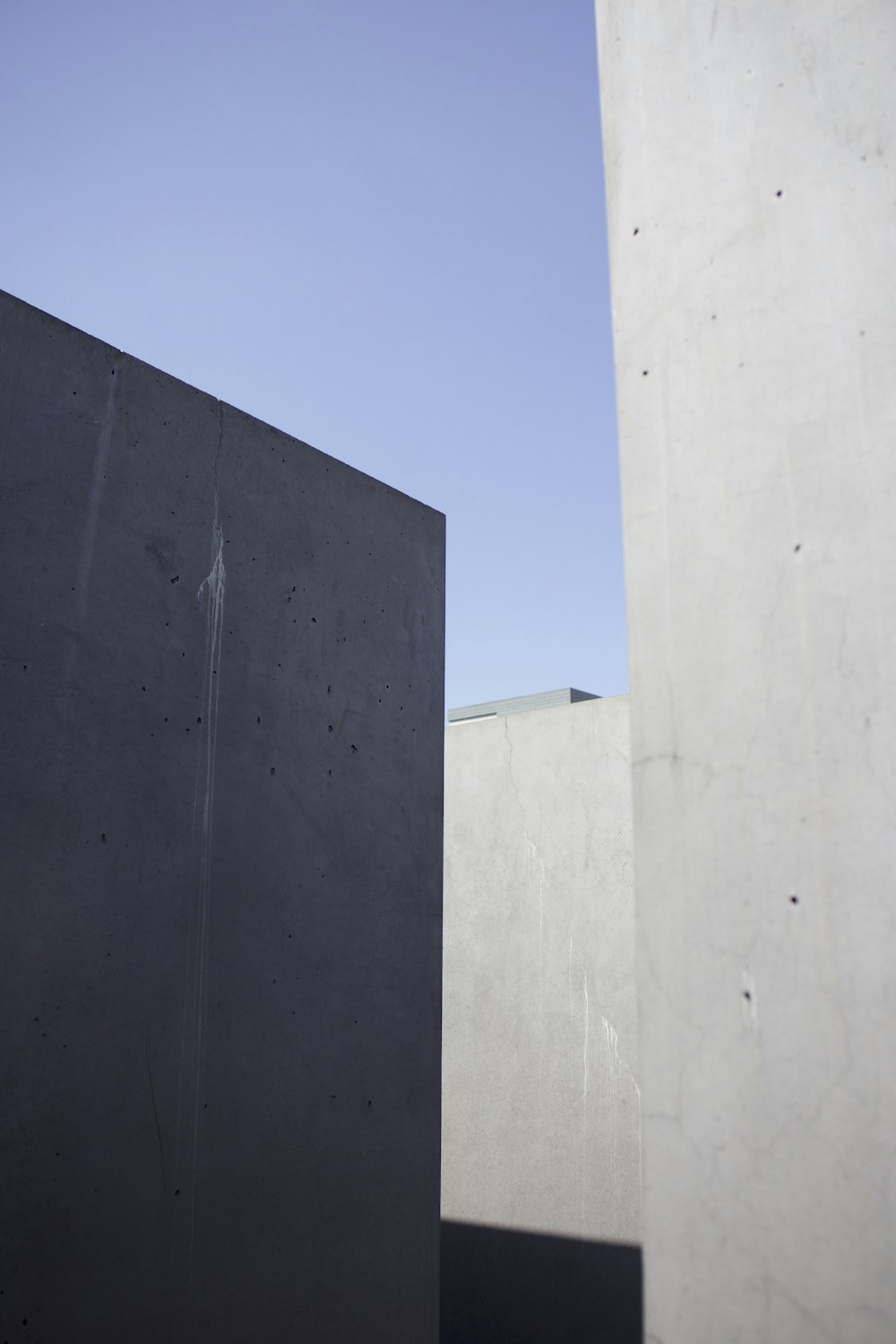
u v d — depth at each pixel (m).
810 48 1.11
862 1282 0.86
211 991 3.00
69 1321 2.52
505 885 5.76
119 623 2.97
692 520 1.11
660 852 1.06
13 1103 2.52
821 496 1.01
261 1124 3.05
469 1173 5.56
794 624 1.01
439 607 4.10
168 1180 2.79
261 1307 2.94
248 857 3.19
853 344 1.02
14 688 2.70
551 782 5.71
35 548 2.80
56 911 2.68
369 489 3.90
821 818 0.96
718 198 1.16
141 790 2.94
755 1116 0.94
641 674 1.12
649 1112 1.02
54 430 2.91
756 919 0.98
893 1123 0.87
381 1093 3.44
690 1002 1.01
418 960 3.69
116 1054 2.74
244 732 3.26
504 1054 5.55
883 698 0.94
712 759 1.04
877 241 1.02
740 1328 0.92
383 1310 3.29
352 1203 3.27
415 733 3.87
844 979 0.91
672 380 1.16
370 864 3.58
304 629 3.53
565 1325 4.99
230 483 3.38
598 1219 5.00
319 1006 3.30
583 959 5.36
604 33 1.35
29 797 2.68
